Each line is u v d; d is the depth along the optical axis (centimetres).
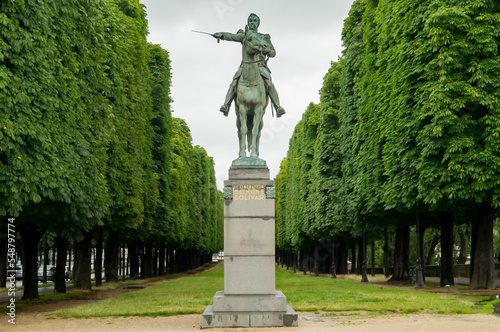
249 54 1698
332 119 5397
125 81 3778
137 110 4003
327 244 6500
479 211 2916
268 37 1748
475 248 2941
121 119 3462
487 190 2520
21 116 1841
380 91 3384
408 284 3741
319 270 7319
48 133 1991
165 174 5441
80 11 2608
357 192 3797
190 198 8825
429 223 4097
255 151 1666
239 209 1545
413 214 3678
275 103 1719
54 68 2134
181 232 7138
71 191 2155
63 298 2727
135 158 3784
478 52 2556
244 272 1514
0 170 1752
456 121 2506
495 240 7012
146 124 4559
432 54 2689
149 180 4506
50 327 1476
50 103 2038
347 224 4772
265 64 1739
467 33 2562
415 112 2756
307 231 6606
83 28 2623
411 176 2808
